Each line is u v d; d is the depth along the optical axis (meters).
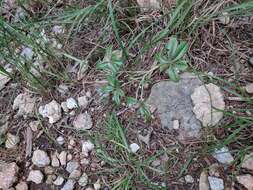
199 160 0.46
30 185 0.49
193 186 0.45
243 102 0.47
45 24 0.56
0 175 0.49
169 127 0.48
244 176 0.44
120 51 0.52
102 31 0.55
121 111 0.50
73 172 0.49
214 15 0.51
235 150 0.45
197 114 0.47
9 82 0.56
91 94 0.52
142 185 0.46
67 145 0.50
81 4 0.58
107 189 0.47
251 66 0.49
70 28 0.55
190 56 0.51
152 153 0.47
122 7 0.55
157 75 0.50
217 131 0.46
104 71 0.52
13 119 0.53
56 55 0.54
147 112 0.48
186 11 0.49
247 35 0.51
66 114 0.52
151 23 0.53
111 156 0.48
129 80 0.51
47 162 0.50
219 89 0.48
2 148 0.52
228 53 0.50
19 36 0.52
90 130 0.50
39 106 0.53
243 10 0.50
